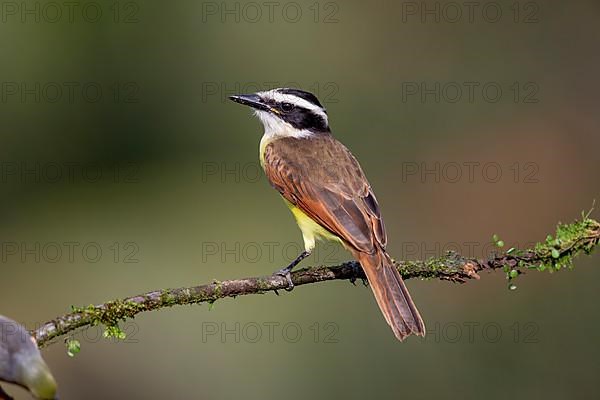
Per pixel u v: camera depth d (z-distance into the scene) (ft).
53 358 44.80
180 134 54.13
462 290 44.78
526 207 51.75
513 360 42.68
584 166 52.24
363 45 54.13
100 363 44.73
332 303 44.29
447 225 51.72
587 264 43.93
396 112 53.67
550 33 54.13
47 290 50.14
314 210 29.96
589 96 53.36
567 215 51.47
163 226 52.54
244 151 54.24
